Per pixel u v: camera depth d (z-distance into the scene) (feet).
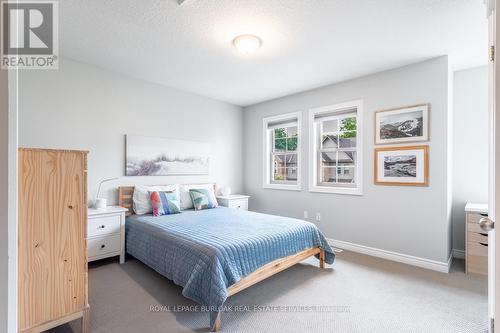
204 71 10.96
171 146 13.08
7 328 2.29
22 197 4.95
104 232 9.50
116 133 11.25
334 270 9.44
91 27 7.54
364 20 7.16
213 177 15.03
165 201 11.28
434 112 9.55
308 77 11.56
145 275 8.87
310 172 13.24
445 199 9.32
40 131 9.36
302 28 7.57
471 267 9.12
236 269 6.66
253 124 16.16
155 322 6.22
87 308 5.73
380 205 10.86
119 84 11.32
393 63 10.02
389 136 10.57
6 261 2.28
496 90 2.62
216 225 9.02
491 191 3.97
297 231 8.88
